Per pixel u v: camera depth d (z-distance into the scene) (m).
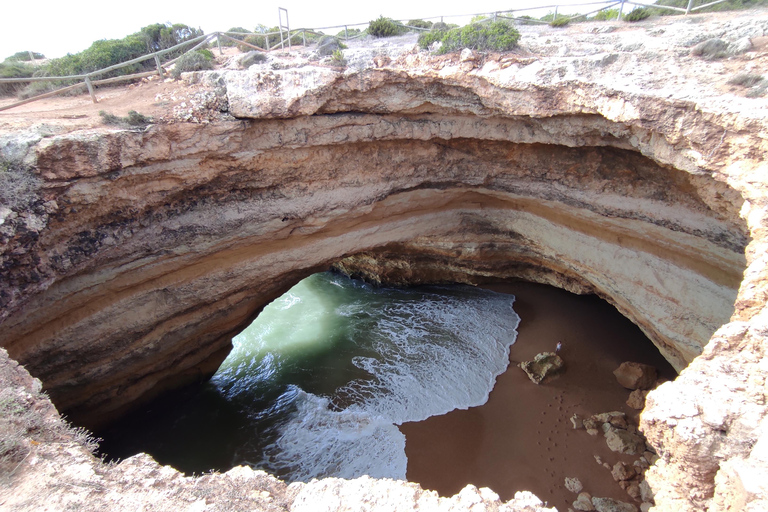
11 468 4.19
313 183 11.34
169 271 10.39
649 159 9.24
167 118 8.70
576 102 8.41
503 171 12.18
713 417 3.96
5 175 7.10
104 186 8.18
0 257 7.07
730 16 11.07
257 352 15.61
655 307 10.77
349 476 10.79
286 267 12.48
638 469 10.16
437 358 14.45
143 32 15.76
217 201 10.33
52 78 9.54
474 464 10.77
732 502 3.53
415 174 12.49
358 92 9.95
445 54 10.10
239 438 12.12
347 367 14.41
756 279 5.24
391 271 18.16
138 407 12.21
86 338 9.64
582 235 12.25
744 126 6.33
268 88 9.30
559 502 9.77
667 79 7.69
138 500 4.00
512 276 16.83
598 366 13.53
